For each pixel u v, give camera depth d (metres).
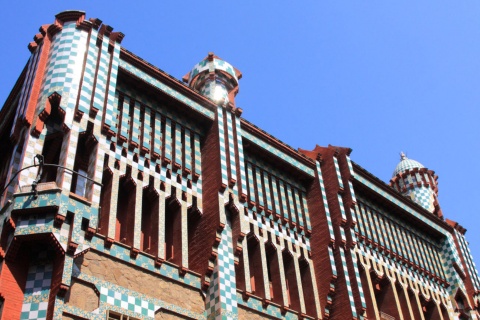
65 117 17.31
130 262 17.03
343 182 25.25
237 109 23.06
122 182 18.80
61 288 14.40
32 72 19.05
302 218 23.89
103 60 19.55
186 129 21.84
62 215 15.14
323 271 22.44
